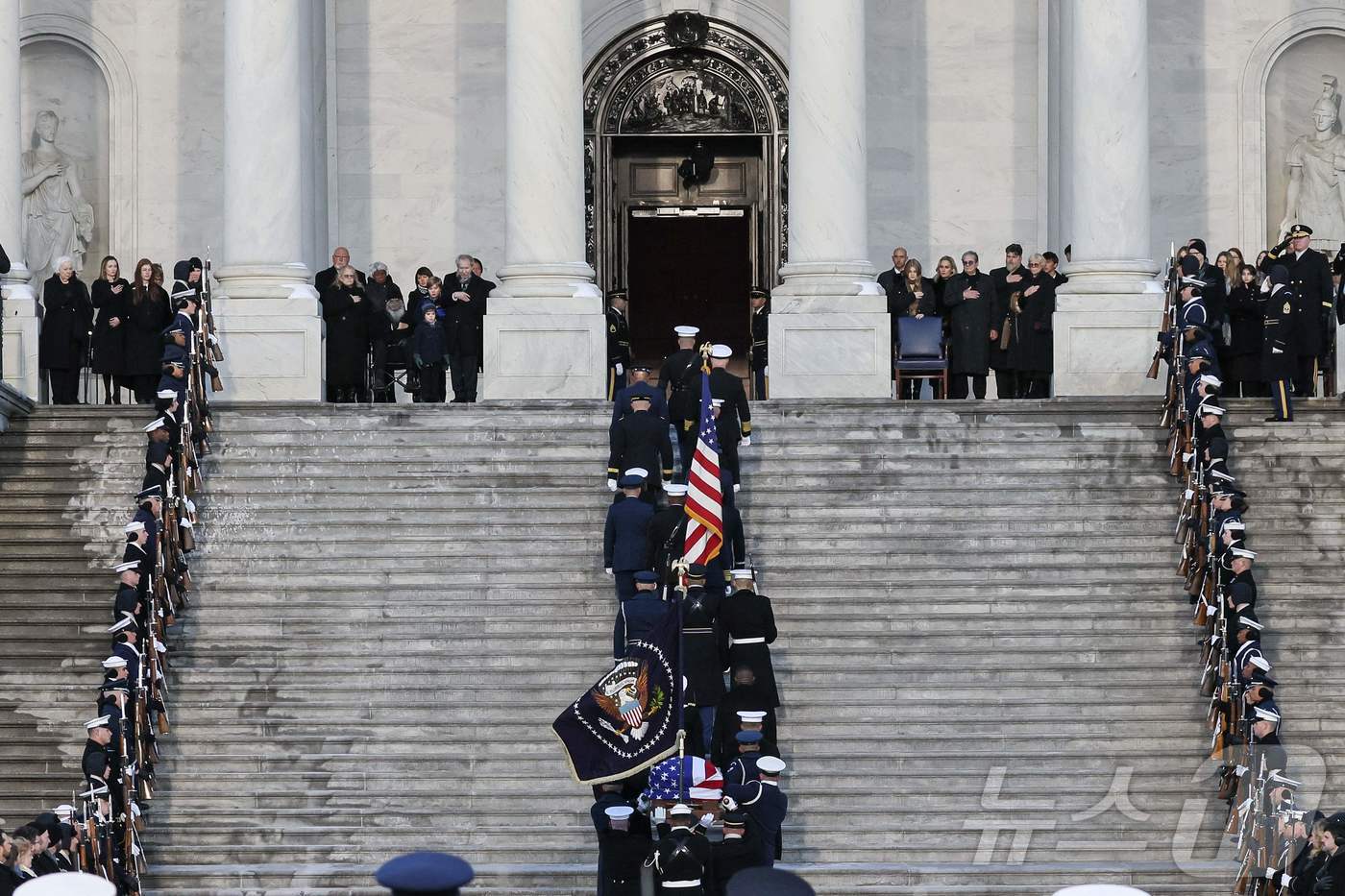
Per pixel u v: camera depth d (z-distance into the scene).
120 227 161.12
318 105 159.75
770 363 132.62
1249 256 161.25
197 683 103.25
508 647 105.31
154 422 107.69
